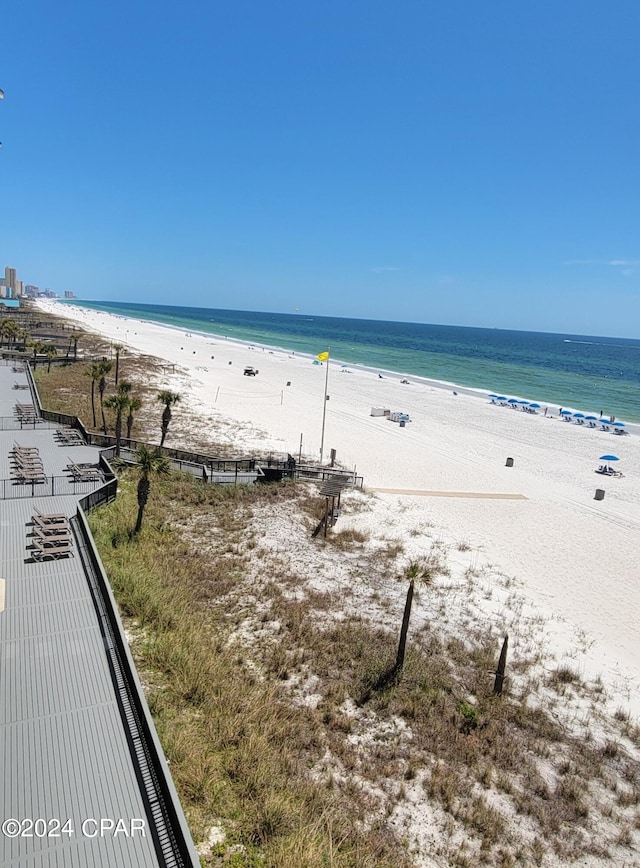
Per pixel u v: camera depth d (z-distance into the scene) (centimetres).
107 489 2705
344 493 3588
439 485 4016
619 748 1557
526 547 3025
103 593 1593
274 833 1084
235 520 2873
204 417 5566
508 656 1959
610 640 2156
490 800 1310
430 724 1541
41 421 4009
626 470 4853
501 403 7762
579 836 1240
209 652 1697
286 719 1471
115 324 19762
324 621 2022
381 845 1133
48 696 1262
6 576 1791
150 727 1098
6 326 8619
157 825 977
